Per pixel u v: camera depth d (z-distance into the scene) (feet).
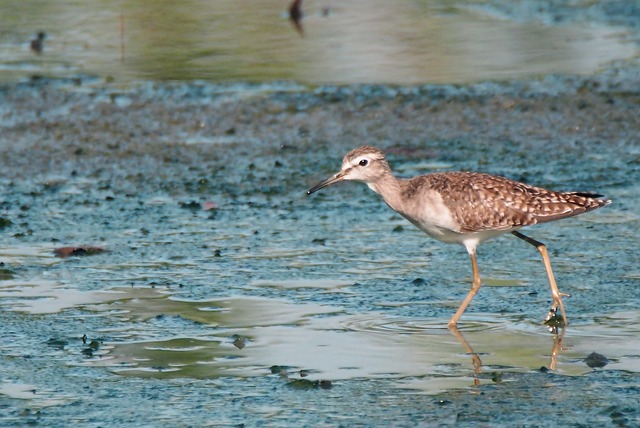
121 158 58.18
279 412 30.32
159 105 66.80
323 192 53.62
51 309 38.81
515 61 75.25
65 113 65.31
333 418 29.86
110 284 41.42
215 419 29.89
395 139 60.95
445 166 56.49
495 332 36.60
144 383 32.50
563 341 35.60
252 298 39.83
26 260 44.24
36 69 73.87
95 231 47.80
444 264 43.96
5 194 52.90
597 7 90.53
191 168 56.70
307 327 37.01
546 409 30.09
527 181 53.72
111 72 73.26
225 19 86.94
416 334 36.45
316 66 74.23
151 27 84.48
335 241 46.68
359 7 91.91
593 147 59.16
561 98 66.95
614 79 70.38
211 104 66.90
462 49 78.33
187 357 34.53
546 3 92.68
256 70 73.46
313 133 62.18
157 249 45.55
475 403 30.68
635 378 32.19
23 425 29.60
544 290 40.65
